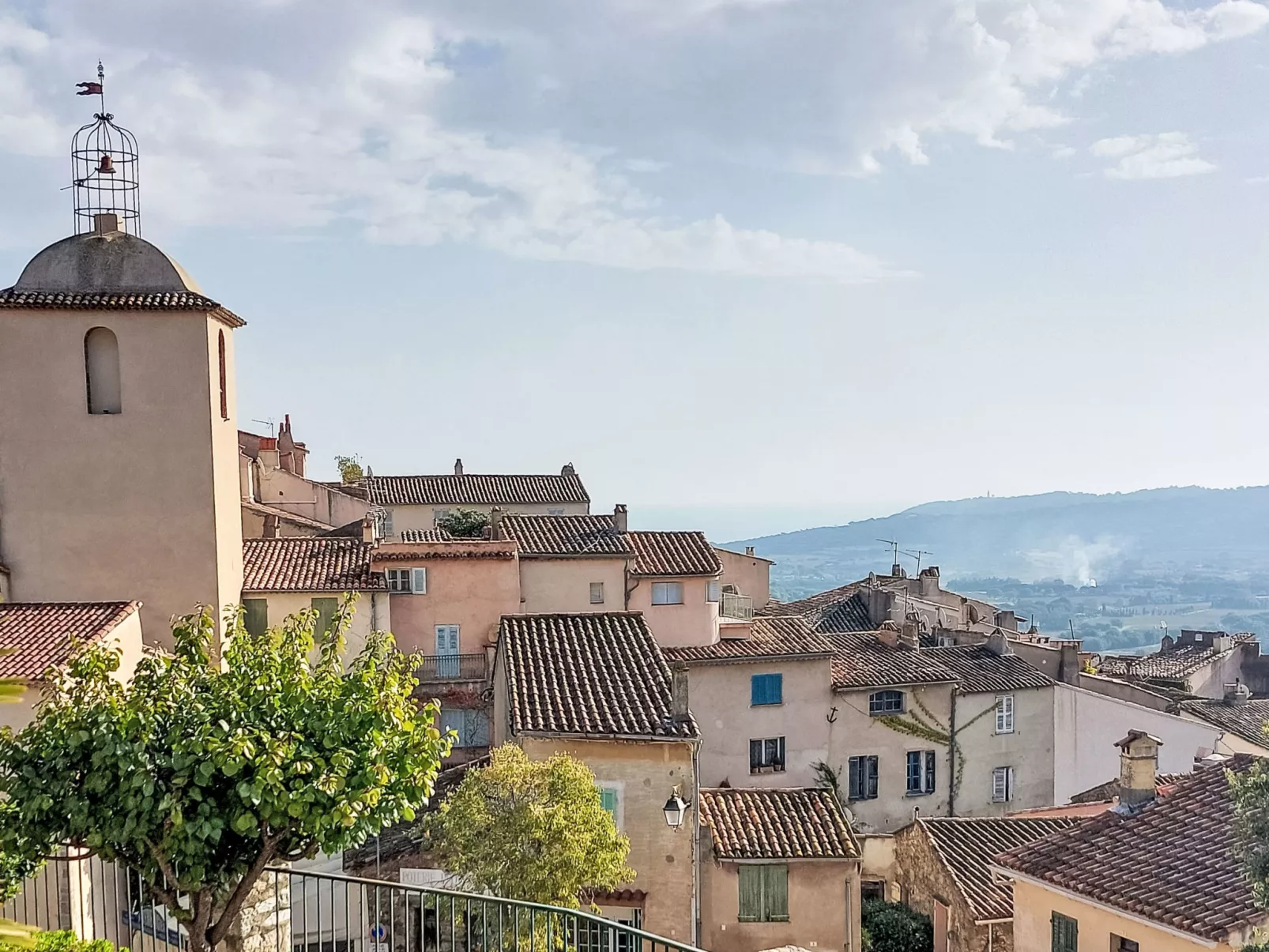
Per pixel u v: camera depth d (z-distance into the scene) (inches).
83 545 1219.9
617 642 1218.0
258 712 565.9
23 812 520.1
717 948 1115.9
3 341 1203.9
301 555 1615.4
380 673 606.5
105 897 725.9
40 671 778.2
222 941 664.4
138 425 1229.7
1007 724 1732.3
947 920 1193.4
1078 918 923.4
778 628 1763.0
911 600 2423.7
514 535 1785.2
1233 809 867.4
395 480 2913.4
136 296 1231.5
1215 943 776.3
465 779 922.1
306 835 556.4
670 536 1857.8
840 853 1123.9
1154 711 1689.2
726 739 1577.3
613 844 895.7
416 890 628.7
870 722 1653.5
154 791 528.7
